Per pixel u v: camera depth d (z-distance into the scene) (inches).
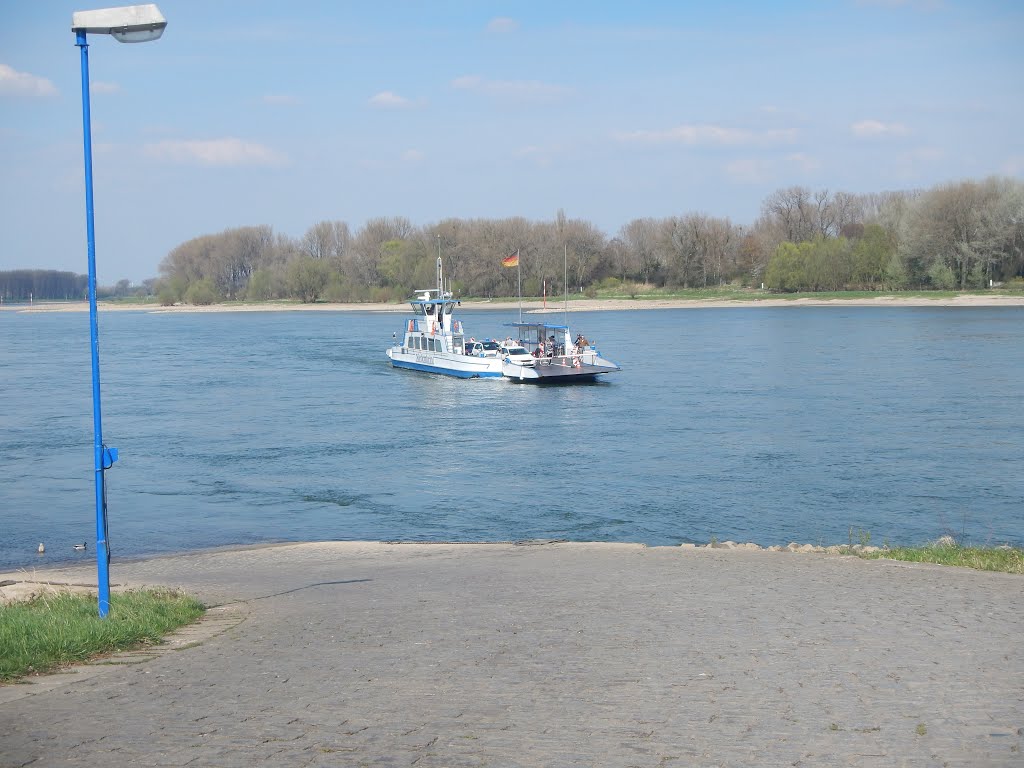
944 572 657.0
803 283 6540.4
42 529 1166.3
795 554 793.6
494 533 1112.2
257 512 1246.3
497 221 6875.0
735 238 7165.4
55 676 407.5
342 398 2459.4
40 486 1425.9
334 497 1328.7
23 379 2979.8
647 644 434.3
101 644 459.2
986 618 480.7
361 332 5211.6
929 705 331.9
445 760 286.7
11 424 2038.6
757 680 367.9
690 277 7126.0
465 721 323.9
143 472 1521.9
